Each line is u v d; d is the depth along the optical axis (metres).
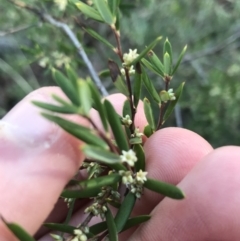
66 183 0.06
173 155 0.08
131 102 0.06
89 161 0.06
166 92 0.06
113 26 0.05
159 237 0.07
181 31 0.19
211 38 0.20
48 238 0.09
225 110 0.19
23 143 0.06
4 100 0.22
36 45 0.13
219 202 0.07
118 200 0.06
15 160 0.06
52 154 0.06
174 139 0.08
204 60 0.20
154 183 0.05
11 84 0.22
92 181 0.05
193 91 0.19
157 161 0.08
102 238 0.06
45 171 0.06
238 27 0.19
